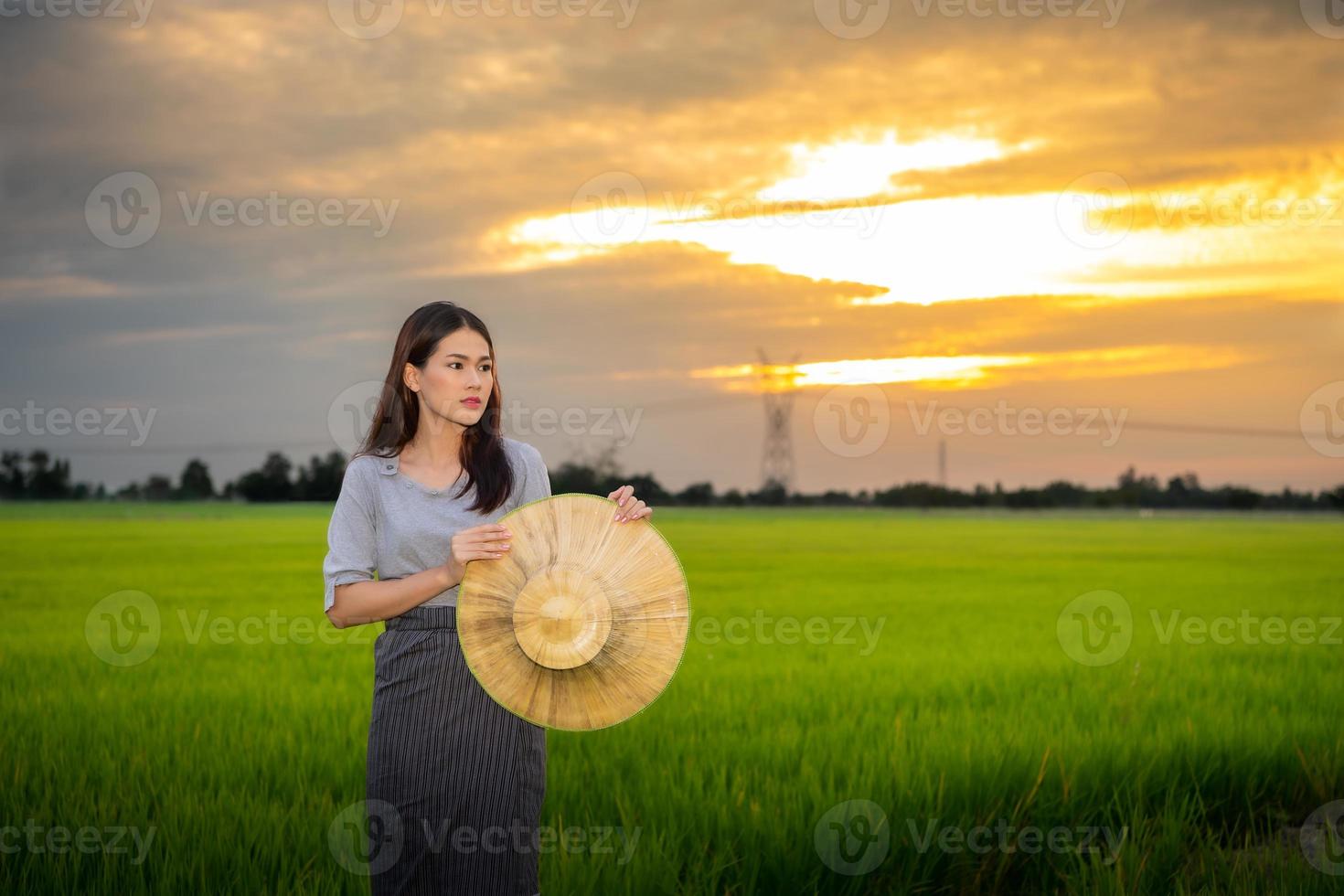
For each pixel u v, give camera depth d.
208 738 6.87
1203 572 22.69
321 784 5.86
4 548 28.86
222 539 34.12
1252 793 6.07
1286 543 37.16
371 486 3.13
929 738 6.55
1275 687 8.71
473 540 2.91
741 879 4.80
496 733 3.02
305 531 39.31
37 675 9.42
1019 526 56.34
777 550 31.91
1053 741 6.43
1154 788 5.98
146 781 5.83
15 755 6.34
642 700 2.98
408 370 3.10
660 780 5.79
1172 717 7.48
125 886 4.59
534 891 3.08
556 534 3.06
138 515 58.09
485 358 3.09
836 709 7.71
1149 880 4.80
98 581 18.86
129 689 8.69
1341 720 7.40
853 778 5.71
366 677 9.35
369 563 3.11
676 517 67.62
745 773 5.93
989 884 5.00
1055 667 9.72
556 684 2.98
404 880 2.99
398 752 3.00
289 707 7.83
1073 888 4.70
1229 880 4.72
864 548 33.50
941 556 28.97
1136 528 54.31
